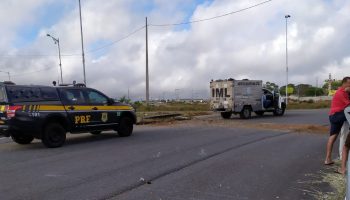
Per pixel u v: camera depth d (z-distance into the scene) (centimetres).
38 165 962
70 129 1336
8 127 1201
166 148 1207
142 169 892
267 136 1522
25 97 1235
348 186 541
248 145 1269
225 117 2722
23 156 1103
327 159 937
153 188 728
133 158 1035
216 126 1997
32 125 1227
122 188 728
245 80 2661
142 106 4616
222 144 1290
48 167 934
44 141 1251
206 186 740
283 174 841
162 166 923
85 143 1362
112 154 1107
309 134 1609
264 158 1027
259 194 688
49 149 1234
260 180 786
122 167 918
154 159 1016
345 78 884
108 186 743
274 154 1091
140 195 683
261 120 2445
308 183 764
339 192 701
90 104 1415
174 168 899
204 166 922
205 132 1681
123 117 1547
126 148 1220
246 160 998
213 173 848
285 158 1030
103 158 1043
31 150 1221
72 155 1104
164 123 2239
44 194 693
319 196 679
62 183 770
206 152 1122
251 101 2692
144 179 795
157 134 1620
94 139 1477
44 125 1257
